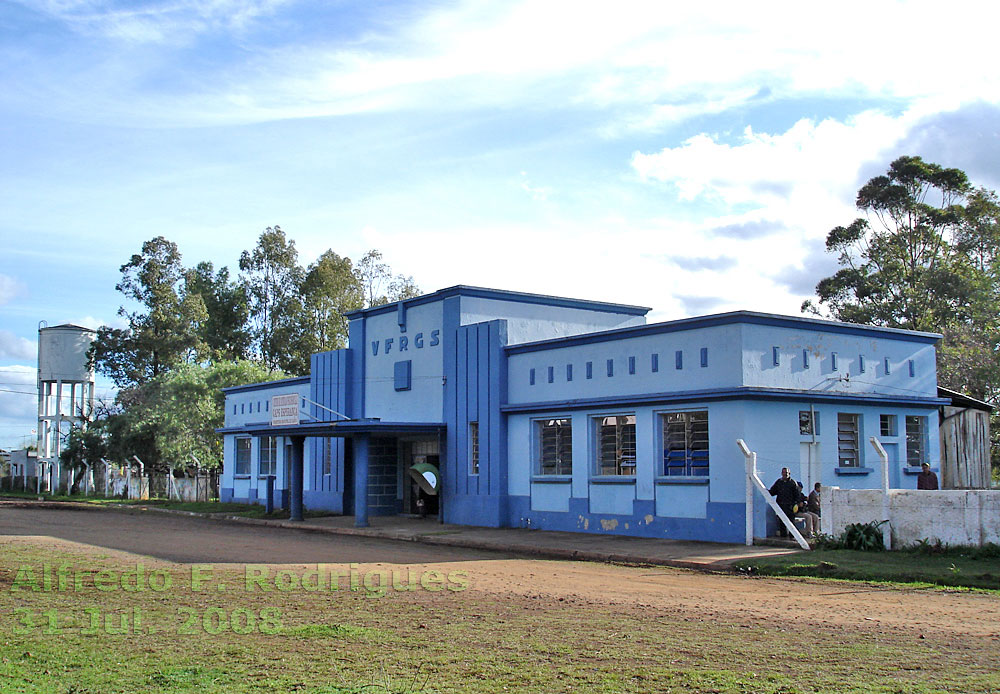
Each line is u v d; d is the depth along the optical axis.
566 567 18.45
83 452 61.75
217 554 20.67
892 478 24.19
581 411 25.61
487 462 28.42
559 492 26.17
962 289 46.62
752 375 21.61
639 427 23.89
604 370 25.03
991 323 38.81
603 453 25.22
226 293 76.88
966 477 26.94
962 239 51.16
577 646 9.91
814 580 15.85
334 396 36.22
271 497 34.81
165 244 71.31
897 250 51.72
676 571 17.69
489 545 23.23
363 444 29.48
